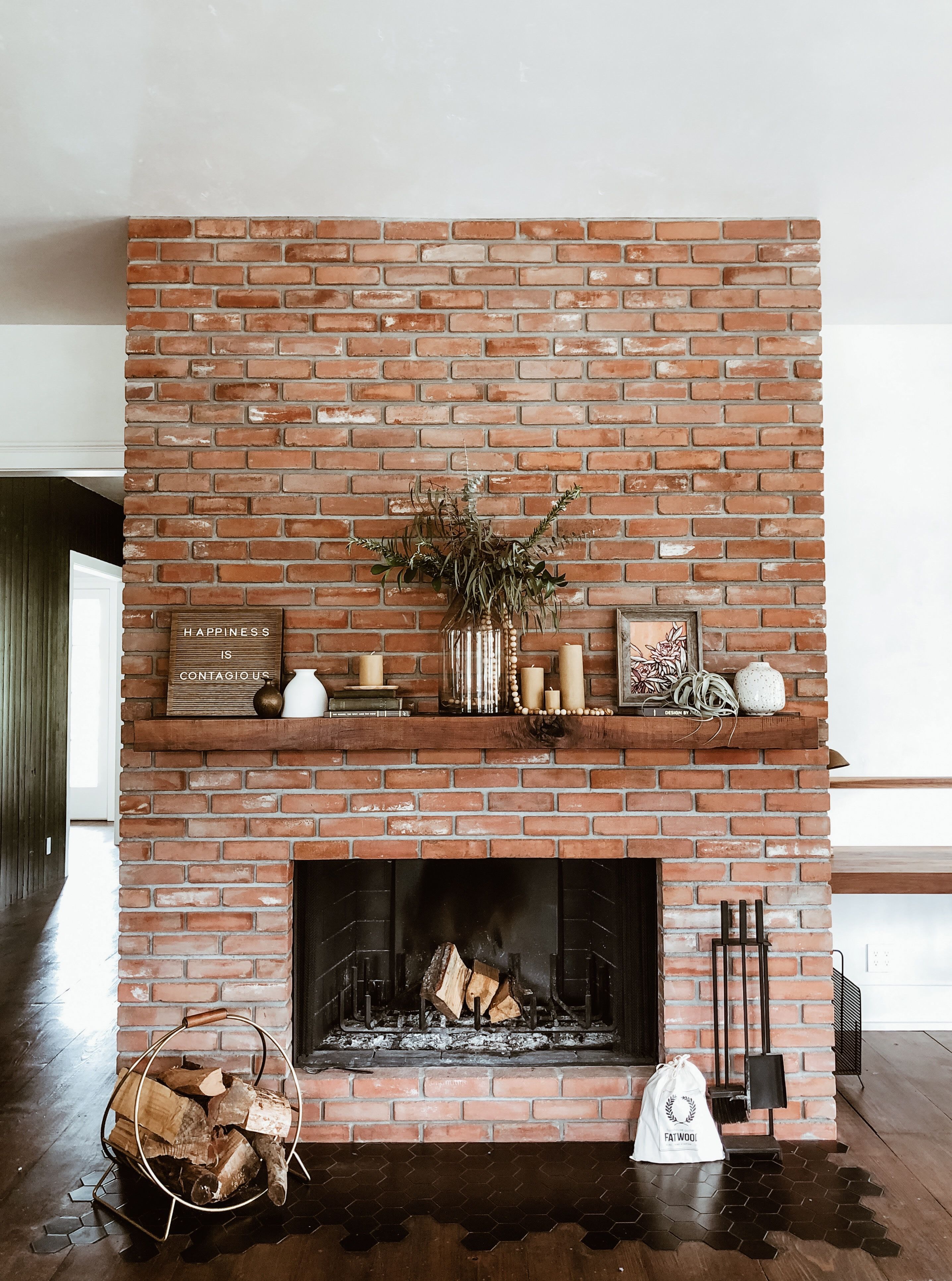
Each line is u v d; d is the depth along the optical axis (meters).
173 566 2.69
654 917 2.71
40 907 5.38
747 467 2.71
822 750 2.65
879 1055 3.19
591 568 2.71
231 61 2.00
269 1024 2.58
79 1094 2.83
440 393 2.72
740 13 1.86
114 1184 2.33
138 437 2.70
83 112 2.18
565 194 2.60
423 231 2.73
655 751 2.64
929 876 3.00
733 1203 2.24
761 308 2.73
